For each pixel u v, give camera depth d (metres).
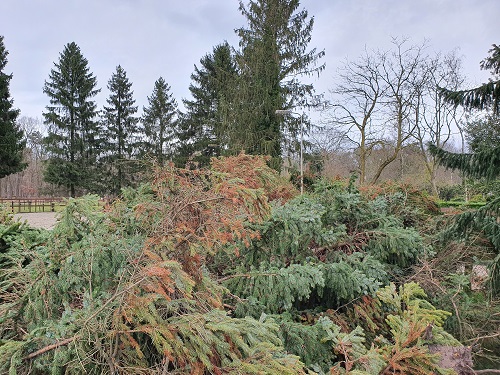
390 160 17.25
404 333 2.10
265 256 2.47
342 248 3.31
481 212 4.38
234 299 2.20
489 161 4.63
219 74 19.53
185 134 26.45
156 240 1.64
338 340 2.03
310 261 2.60
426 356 1.89
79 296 1.63
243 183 2.13
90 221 1.96
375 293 2.49
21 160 22.92
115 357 1.25
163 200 2.00
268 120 16.23
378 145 17.73
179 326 1.29
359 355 1.93
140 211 2.00
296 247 2.53
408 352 1.90
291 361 1.44
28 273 1.70
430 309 2.71
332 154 19.05
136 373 1.23
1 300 1.84
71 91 26.53
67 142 25.89
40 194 26.98
